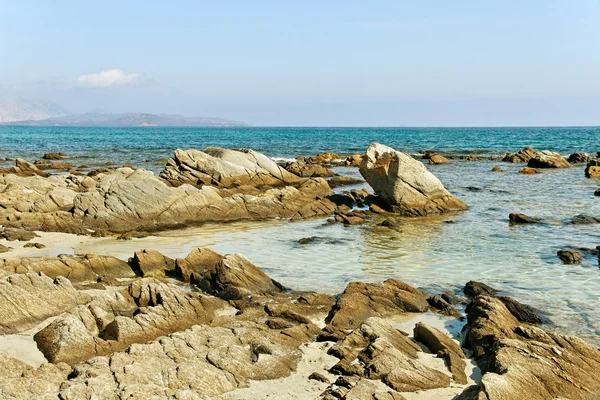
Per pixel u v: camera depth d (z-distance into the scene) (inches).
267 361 437.7
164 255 782.5
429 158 2667.3
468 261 792.3
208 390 386.3
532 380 401.4
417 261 792.3
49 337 457.1
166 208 1047.0
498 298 590.9
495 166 2155.5
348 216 1130.0
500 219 1115.9
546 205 1267.2
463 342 509.4
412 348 482.0
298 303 593.0
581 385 403.9
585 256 813.9
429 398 396.8
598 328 541.6
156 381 384.2
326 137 5777.6
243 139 5201.8
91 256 697.6
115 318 484.7
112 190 1040.2
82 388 362.0
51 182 1309.1
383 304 587.2
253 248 867.4
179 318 518.6
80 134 6929.1
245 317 548.4
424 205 1210.0
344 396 380.2
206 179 1464.1
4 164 2237.9
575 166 2228.1
